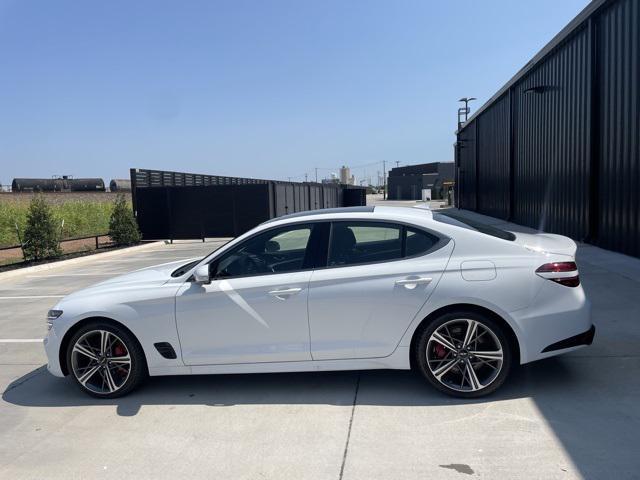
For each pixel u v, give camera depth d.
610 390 4.41
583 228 13.48
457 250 4.41
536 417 3.99
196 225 26.34
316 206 37.88
